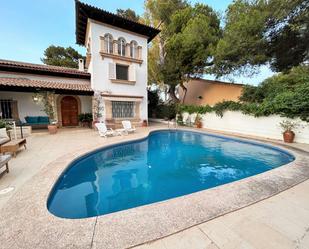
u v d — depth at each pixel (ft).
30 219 8.99
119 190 16.20
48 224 8.59
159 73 61.87
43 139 31.99
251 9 36.24
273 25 35.37
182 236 7.70
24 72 43.86
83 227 8.31
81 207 13.16
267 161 24.17
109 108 46.96
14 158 20.22
